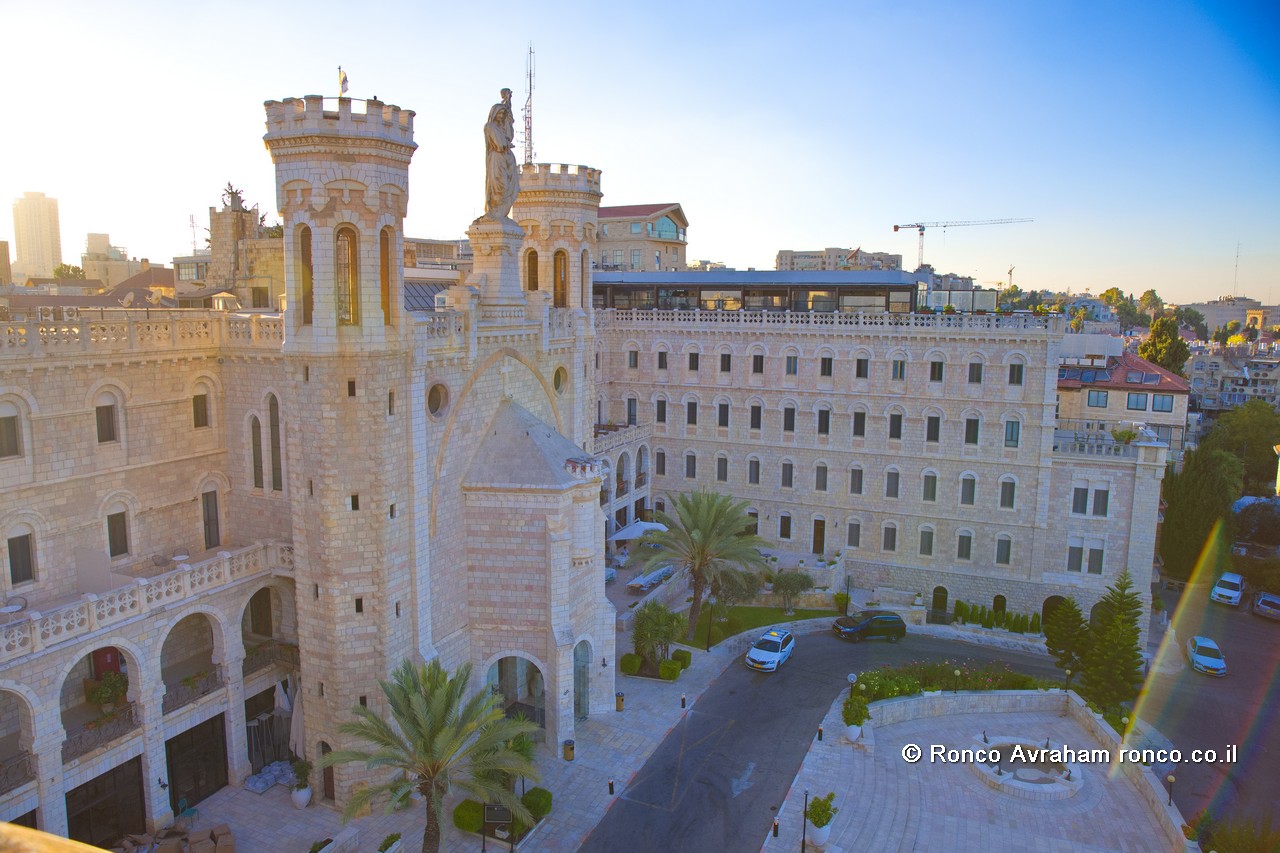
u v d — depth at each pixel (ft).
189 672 125.18
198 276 281.13
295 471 117.39
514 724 107.86
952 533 221.25
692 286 257.34
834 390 229.66
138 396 119.44
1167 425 272.92
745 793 129.29
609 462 229.66
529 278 174.81
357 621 118.83
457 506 136.36
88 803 105.81
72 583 112.27
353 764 119.24
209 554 129.49
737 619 197.88
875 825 122.31
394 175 115.24
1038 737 149.38
